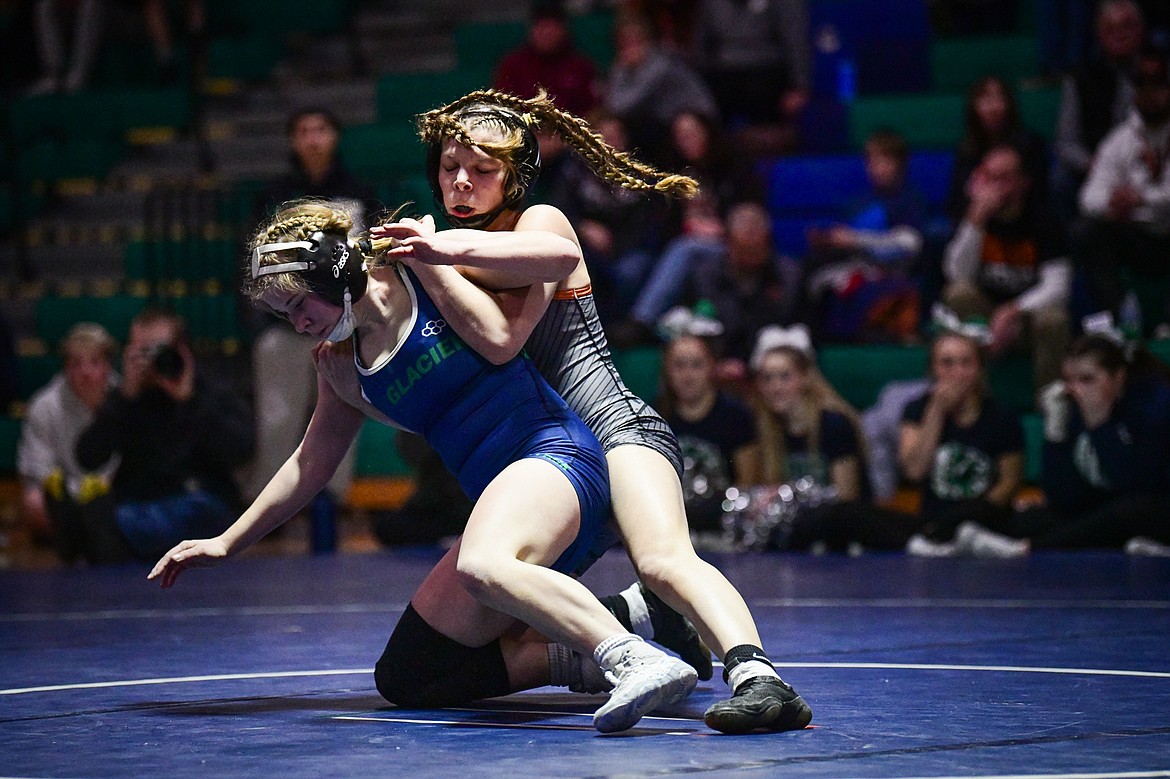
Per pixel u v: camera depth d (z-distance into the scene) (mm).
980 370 14977
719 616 5539
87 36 25672
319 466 6348
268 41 25734
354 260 5727
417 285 5934
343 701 6301
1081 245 16641
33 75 26234
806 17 21312
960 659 7352
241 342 19312
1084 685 6395
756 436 15758
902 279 17922
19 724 5809
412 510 16750
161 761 4938
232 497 16078
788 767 4605
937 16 22125
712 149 18734
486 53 24250
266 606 10945
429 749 5055
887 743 5023
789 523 15219
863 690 6312
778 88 21406
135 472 15727
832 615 9625
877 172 18562
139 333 15594
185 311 20094
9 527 19281
